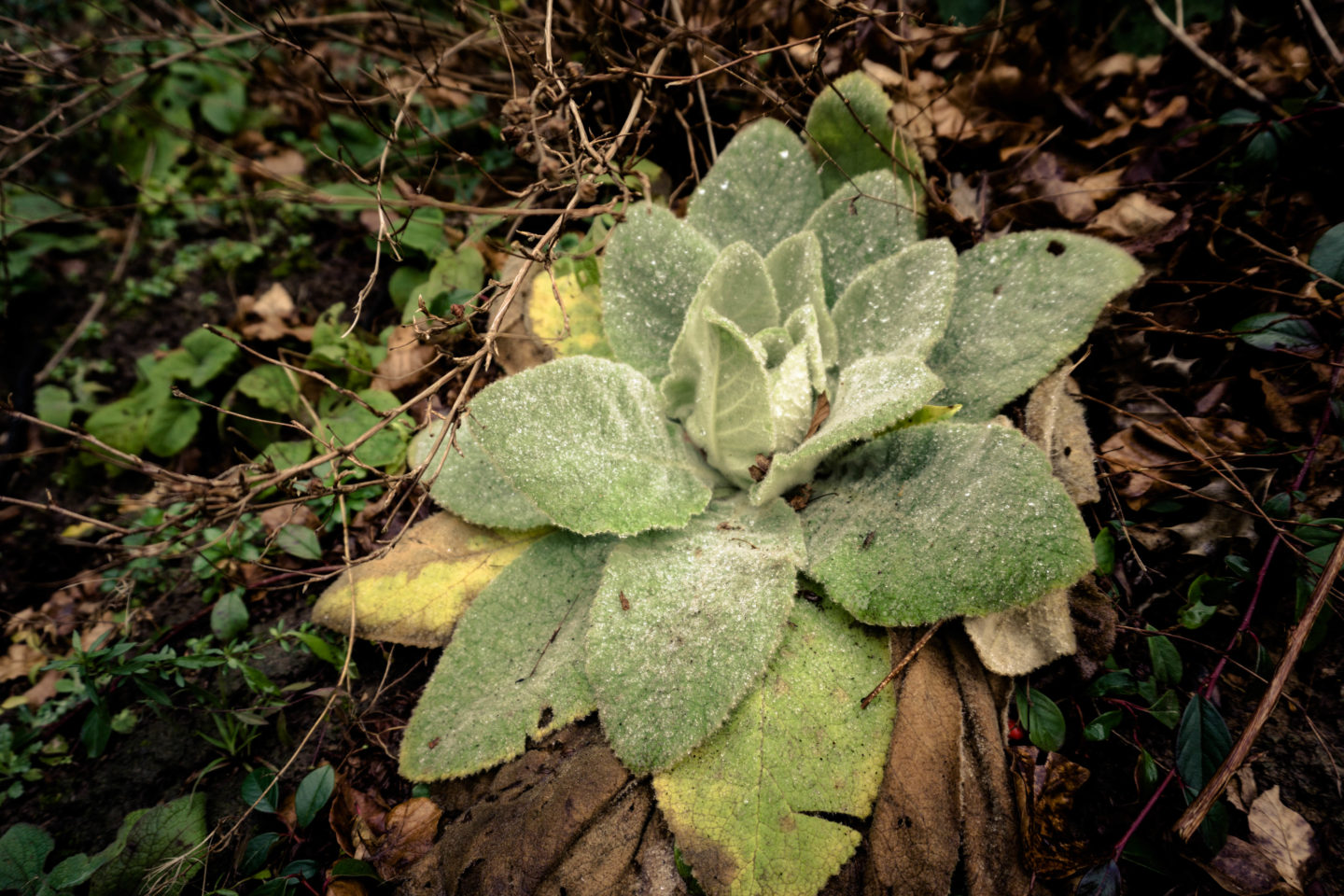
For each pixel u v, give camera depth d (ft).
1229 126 1.73
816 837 1.25
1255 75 1.79
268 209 2.39
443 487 1.62
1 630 1.78
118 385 2.18
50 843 1.42
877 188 1.63
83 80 1.98
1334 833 1.27
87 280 2.35
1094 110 1.93
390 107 2.37
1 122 2.50
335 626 1.56
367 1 2.42
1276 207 1.64
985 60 1.94
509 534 1.63
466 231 2.13
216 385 2.04
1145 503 1.51
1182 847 1.26
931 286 1.50
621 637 1.39
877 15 1.63
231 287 2.30
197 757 1.57
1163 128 1.81
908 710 1.33
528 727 1.39
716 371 1.46
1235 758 1.22
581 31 1.99
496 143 2.28
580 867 1.28
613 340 1.71
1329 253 1.48
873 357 1.51
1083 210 1.77
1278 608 1.41
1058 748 1.36
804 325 1.54
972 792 1.29
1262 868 1.24
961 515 1.31
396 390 1.94
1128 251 1.70
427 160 2.21
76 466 2.02
